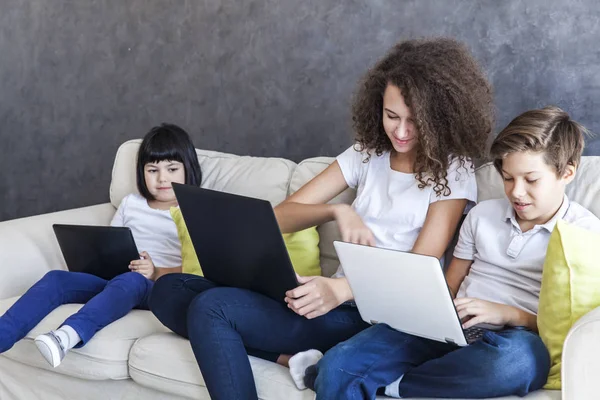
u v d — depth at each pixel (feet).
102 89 10.89
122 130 10.81
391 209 6.02
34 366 6.42
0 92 12.13
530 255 5.31
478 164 6.29
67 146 11.51
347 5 8.36
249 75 9.35
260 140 9.42
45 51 11.42
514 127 5.16
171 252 7.62
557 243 4.66
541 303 4.79
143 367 5.60
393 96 5.75
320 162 7.07
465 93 5.76
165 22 10.02
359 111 6.34
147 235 7.72
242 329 5.28
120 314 6.18
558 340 4.64
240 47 9.36
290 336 5.38
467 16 7.54
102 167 11.17
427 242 5.72
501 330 5.18
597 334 4.08
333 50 8.57
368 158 6.35
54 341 5.64
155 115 10.40
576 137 5.20
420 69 5.70
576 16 6.94
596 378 4.09
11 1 11.66
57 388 6.34
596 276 4.56
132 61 10.48
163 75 10.19
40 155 11.86
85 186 11.44
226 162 7.86
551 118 5.15
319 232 6.88
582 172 5.68
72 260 7.07
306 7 8.70
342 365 4.74
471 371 4.52
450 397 4.59
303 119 8.98
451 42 6.02
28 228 7.52
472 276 5.64
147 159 7.64
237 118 9.58
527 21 7.21
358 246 4.84
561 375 4.26
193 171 7.75
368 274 4.89
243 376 5.06
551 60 7.15
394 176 6.11
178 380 5.42
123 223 7.91
